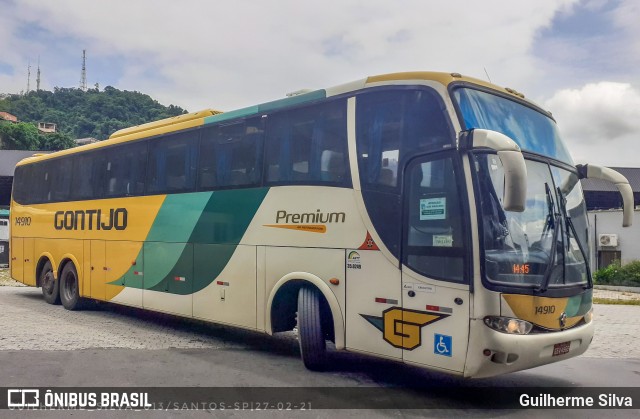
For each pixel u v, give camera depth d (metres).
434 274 5.65
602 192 37.09
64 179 12.55
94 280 11.27
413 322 5.80
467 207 5.45
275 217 7.47
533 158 6.16
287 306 7.59
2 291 16.41
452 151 5.64
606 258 27.56
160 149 9.82
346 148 6.68
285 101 7.62
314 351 6.88
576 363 8.09
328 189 6.82
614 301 17.69
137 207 10.18
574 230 6.32
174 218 9.27
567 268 6.01
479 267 5.33
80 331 9.52
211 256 8.48
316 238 6.88
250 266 7.80
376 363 7.61
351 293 6.44
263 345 8.70
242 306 7.90
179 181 9.27
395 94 6.30
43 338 8.80
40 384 6.21
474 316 5.30
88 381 6.36
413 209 5.93
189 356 7.77
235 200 8.15
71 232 12.10
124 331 9.63
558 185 6.35
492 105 6.24
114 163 10.97
